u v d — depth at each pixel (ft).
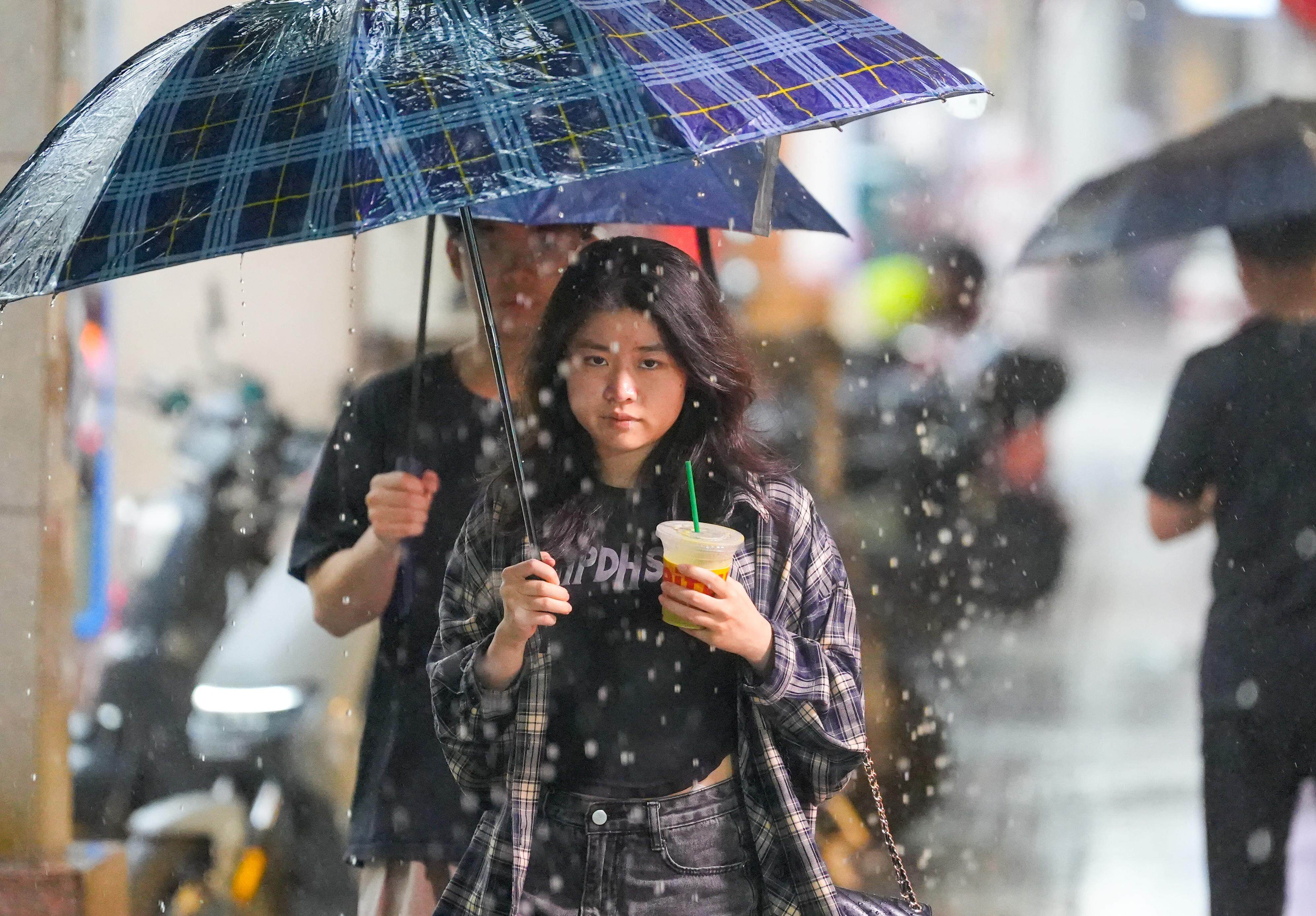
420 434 48.62
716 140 31.45
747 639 34.42
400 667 47.85
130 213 32.68
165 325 118.42
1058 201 79.15
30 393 57.77
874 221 151.02
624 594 36.47
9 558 57.77
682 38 34.04
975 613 77.71
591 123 31.42
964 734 75.97
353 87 32.37
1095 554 104.58
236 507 86.79
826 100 33.47
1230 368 56.34
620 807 35.65
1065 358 114.73
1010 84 180.65
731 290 118.42
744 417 37.83
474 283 47.32
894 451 80.18
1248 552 54.13
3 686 57.77
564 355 37.32
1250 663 52.85
